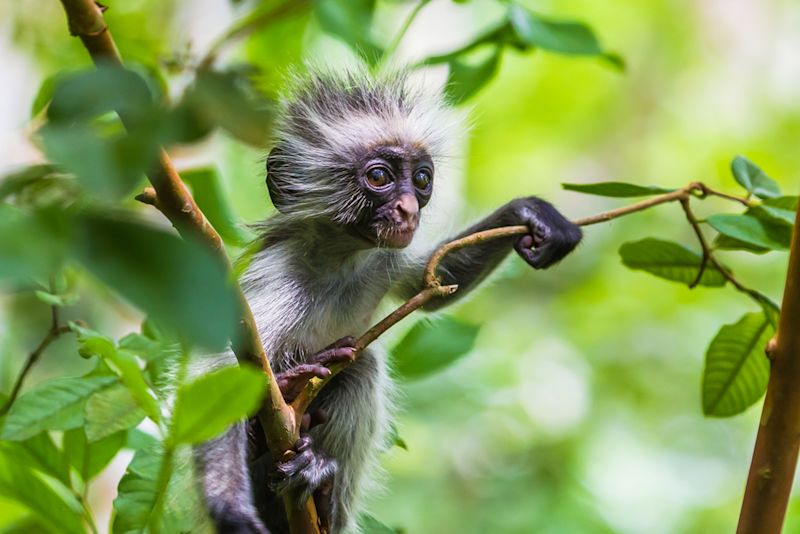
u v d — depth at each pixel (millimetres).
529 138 21000
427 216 8203
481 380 14477
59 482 5676
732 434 16266
